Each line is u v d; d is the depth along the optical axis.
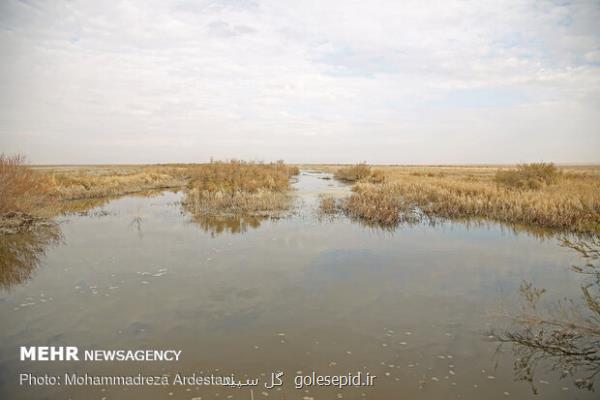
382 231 12.90
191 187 24.20
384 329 5.89
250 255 10.01
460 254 9.99
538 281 7.90
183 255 10.03
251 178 24.11
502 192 16.75
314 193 23.94
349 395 4.32
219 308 6.70
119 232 12.84
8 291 7.61
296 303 6.90
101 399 4.29
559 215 12.86
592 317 5.49
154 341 5.57
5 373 4.80
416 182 23.59
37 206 14.96
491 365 4.90
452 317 6.28
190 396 4.34
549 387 4.43
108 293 7.46
